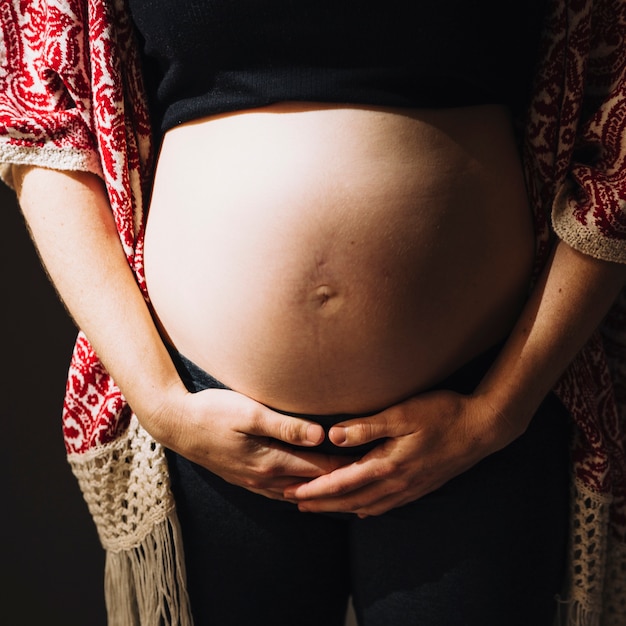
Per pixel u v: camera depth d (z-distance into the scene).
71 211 0.89
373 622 0.98
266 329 0.83
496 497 0.89
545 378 0.85
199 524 0.94
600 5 0.83
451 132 0.82
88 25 0.88
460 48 0.78
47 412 1.59
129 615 0.99
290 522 0.95
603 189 0.81
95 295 0.88
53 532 1.62
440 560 0.92
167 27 0.80
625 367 0.99
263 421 0.85
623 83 0.83
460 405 0.84
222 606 0.98
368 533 0.95
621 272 0.85
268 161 0.81
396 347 0.83
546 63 0.85
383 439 0.87
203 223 0.84
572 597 0.97
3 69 0.91
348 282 0.81
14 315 1.56
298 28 0.77
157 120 0.91
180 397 0.86
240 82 0.81
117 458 0.96
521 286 0.88
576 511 0.95
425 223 0.81
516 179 0.87
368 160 0.80
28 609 1.63
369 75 0.79
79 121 0.89
